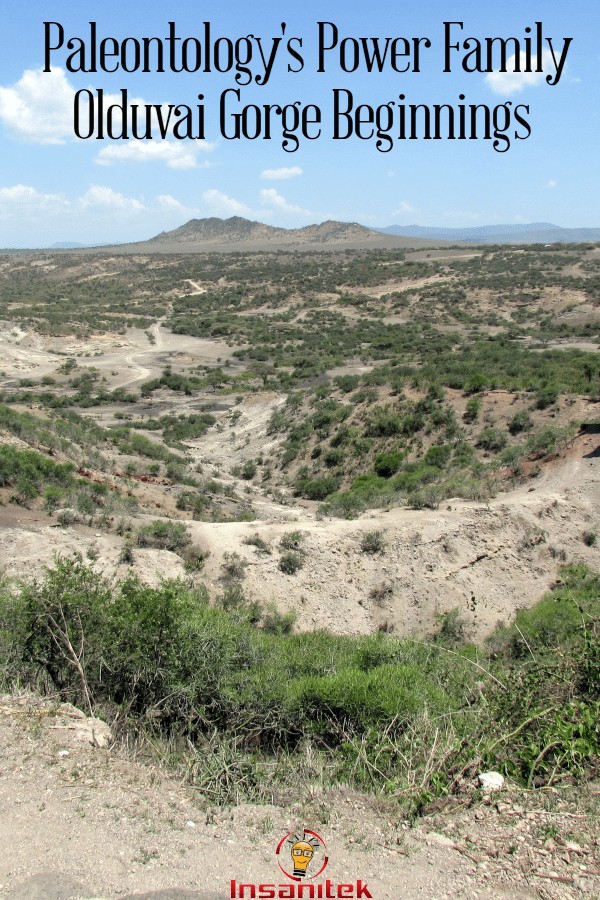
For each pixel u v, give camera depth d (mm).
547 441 24781
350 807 4898
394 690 7539
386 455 33312
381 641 11969
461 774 5152
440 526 19062
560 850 4262
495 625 16594
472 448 31578
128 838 4312
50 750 5359
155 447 34875
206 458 40406
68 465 21641
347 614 16562
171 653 7199
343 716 7344
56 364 79062
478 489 22109
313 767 5930
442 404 35625
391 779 5398
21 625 7195
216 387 65812
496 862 4168
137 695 7027
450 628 16094
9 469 18766
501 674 7684
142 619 7363
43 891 3789
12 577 12883
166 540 17297
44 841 4230
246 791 5227
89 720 5973
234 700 7227
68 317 107312
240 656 8602
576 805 4734
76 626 7230
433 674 9586
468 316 98438
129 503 19875
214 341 95812
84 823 4434
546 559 18922
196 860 4141
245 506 25250
